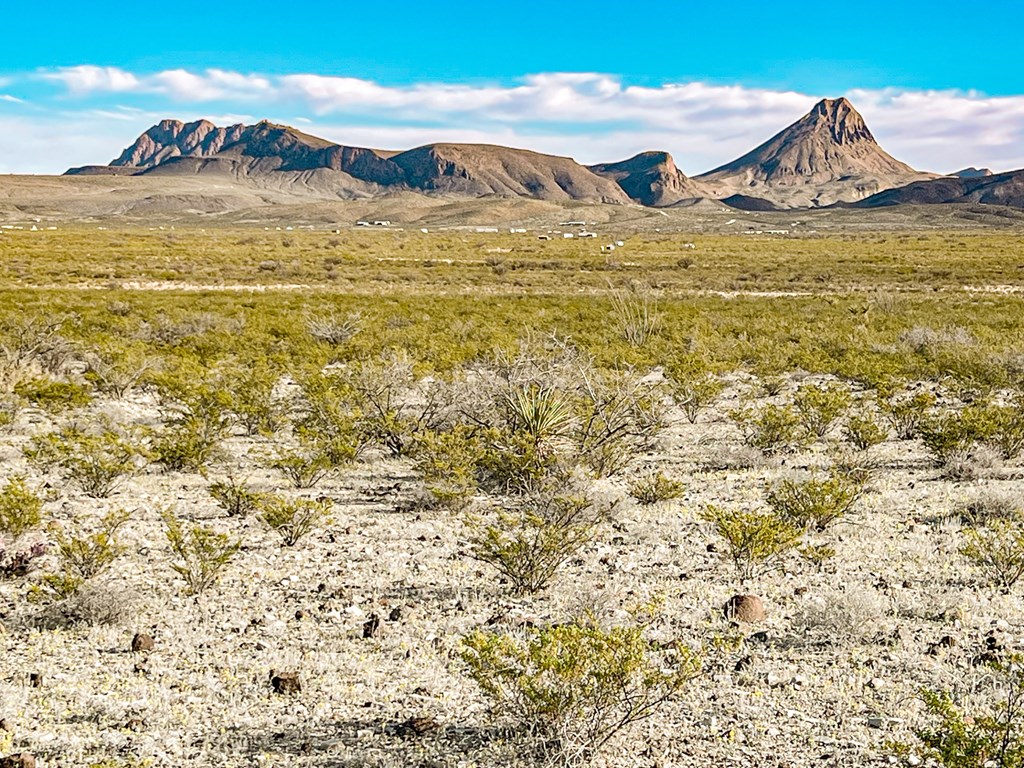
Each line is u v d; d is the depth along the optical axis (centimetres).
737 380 2628
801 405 1852
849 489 1193
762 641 747
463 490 1235
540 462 1317
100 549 934
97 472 1316
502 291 6844
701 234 19700
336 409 1653
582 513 1158
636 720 605
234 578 936
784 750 566
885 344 3294
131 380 2241
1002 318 4244
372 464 1566
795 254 10875
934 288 6725
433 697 648
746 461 1538
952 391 2264
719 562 981
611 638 577
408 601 864
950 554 992
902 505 1231
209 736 591
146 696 645
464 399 1594
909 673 677
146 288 6488
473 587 902
